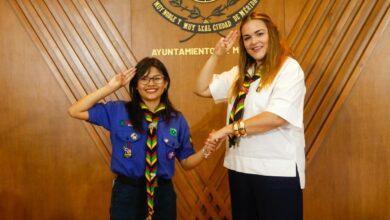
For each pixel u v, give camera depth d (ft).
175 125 7.46
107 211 10.32
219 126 10.28
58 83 10.16
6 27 10.07
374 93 10.16
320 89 10.13
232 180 7.63
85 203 10.31
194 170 10.34
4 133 10.21
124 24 10.10
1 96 10.18
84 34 10.13
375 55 10.10
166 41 10.12
